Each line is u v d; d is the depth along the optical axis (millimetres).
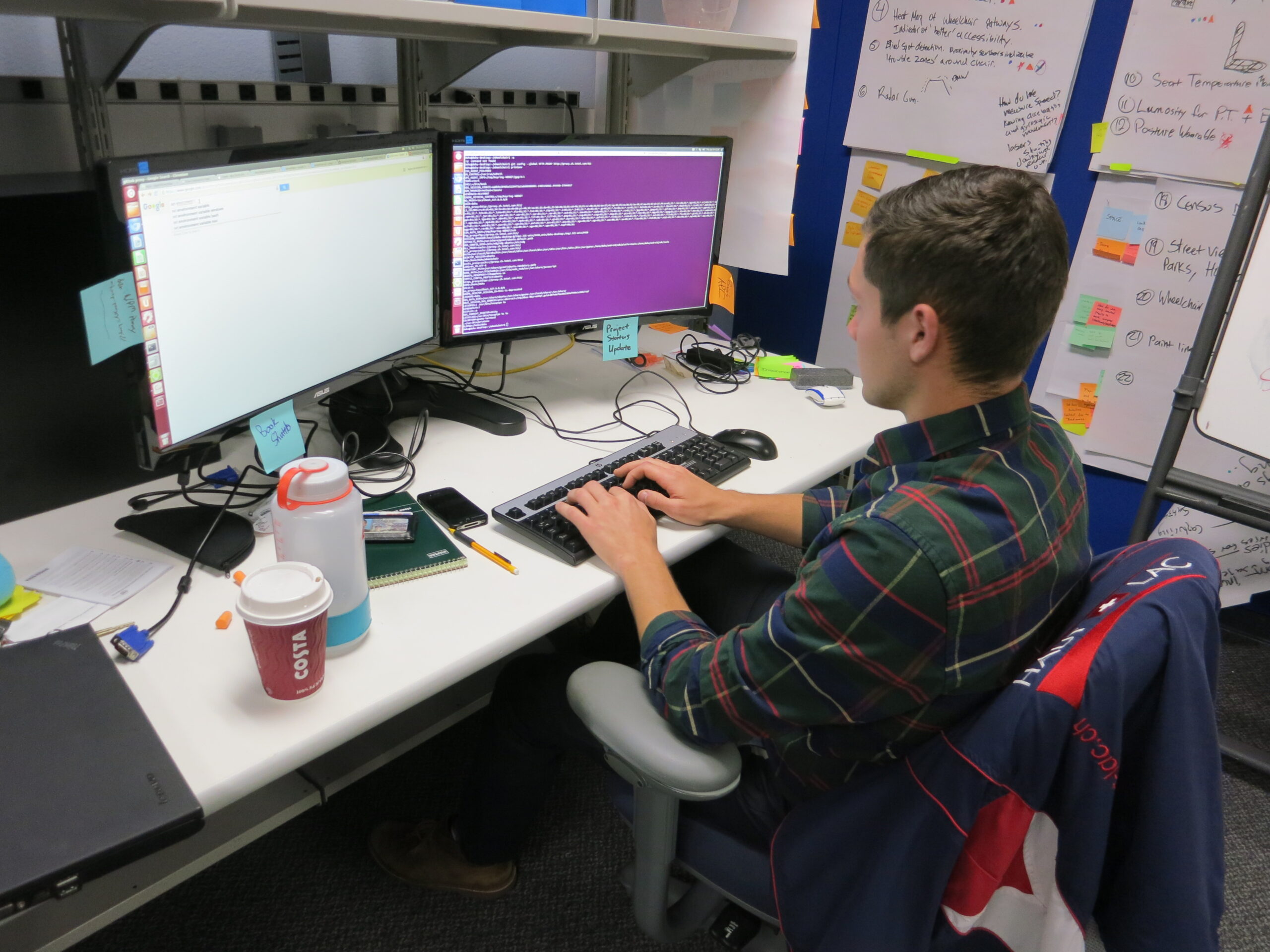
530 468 1212
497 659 840
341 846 1444
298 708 727
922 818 687
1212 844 666
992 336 705
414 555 958
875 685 689
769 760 960
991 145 2061
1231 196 1807
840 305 2441
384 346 1211
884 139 2227
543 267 1361
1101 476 2184
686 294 1567
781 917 804
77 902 942
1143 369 2020
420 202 1186
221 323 923
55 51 1300
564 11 1318
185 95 1357
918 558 655
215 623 831
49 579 880
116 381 1050
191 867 1024
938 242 688
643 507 1041
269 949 1267
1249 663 2059
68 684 708
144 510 1029
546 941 1306
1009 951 707
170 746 677
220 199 878
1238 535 2039
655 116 1914
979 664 681
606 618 1331
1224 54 1737
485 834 1275
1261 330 1470
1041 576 700
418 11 1045
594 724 822
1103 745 626
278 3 932
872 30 2168
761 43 1531
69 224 974
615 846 1478
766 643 719
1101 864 658
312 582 702
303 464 771
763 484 1214
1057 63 1916
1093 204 1981
